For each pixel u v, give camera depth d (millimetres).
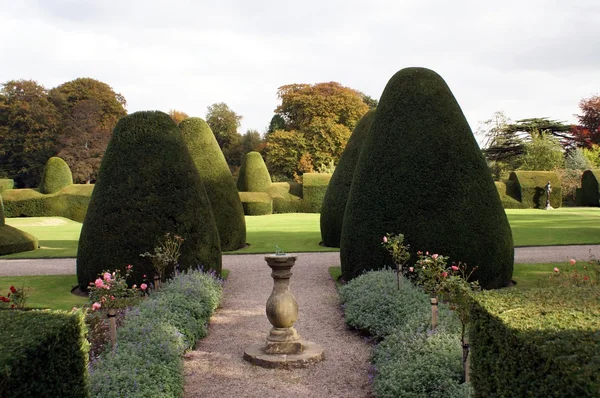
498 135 50125
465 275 9570
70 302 9648
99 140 49875
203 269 10672
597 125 48781
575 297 4055
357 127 16750
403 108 10273
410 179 9891
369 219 10156
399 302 7789
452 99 10344
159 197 10328
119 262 10078
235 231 16234
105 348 6125
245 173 35281
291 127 55688
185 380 6141
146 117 10773
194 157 16109
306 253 15453
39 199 32812
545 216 26797
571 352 2799
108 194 10281
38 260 15273
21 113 48719
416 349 5816
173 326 6875
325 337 7781
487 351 3723
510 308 3764
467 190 9734
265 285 11219
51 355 3574
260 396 5668
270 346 6809
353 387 5891
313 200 35531
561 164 43375
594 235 18234
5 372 2975
